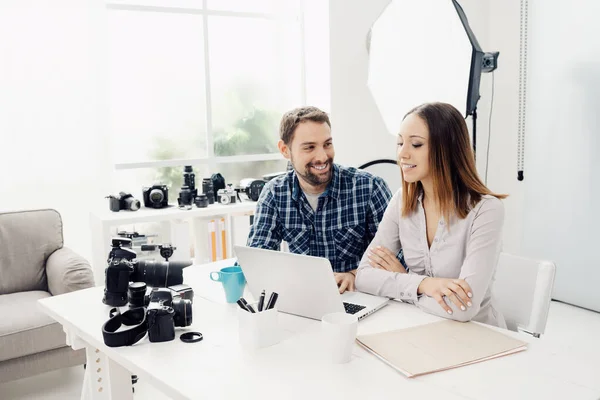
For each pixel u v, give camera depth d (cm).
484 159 432
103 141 359
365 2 396
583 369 124
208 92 397
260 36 413
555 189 364
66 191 350
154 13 376
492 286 174
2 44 325
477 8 415
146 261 179
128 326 151
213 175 376
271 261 158
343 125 398
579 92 345
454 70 273
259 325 137
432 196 172
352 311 159
